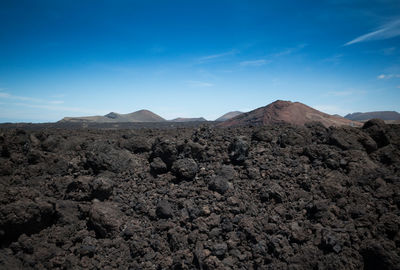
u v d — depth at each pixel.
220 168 10.09
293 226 7.36
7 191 7.59
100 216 7.76
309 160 10.31
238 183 9.38
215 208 8.11
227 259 6.69
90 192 8.72
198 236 7.34
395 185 8.48
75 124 59.62
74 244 7.51
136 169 10.69
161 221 8.09
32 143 12.06
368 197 8.23
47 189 9.51
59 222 7.93
